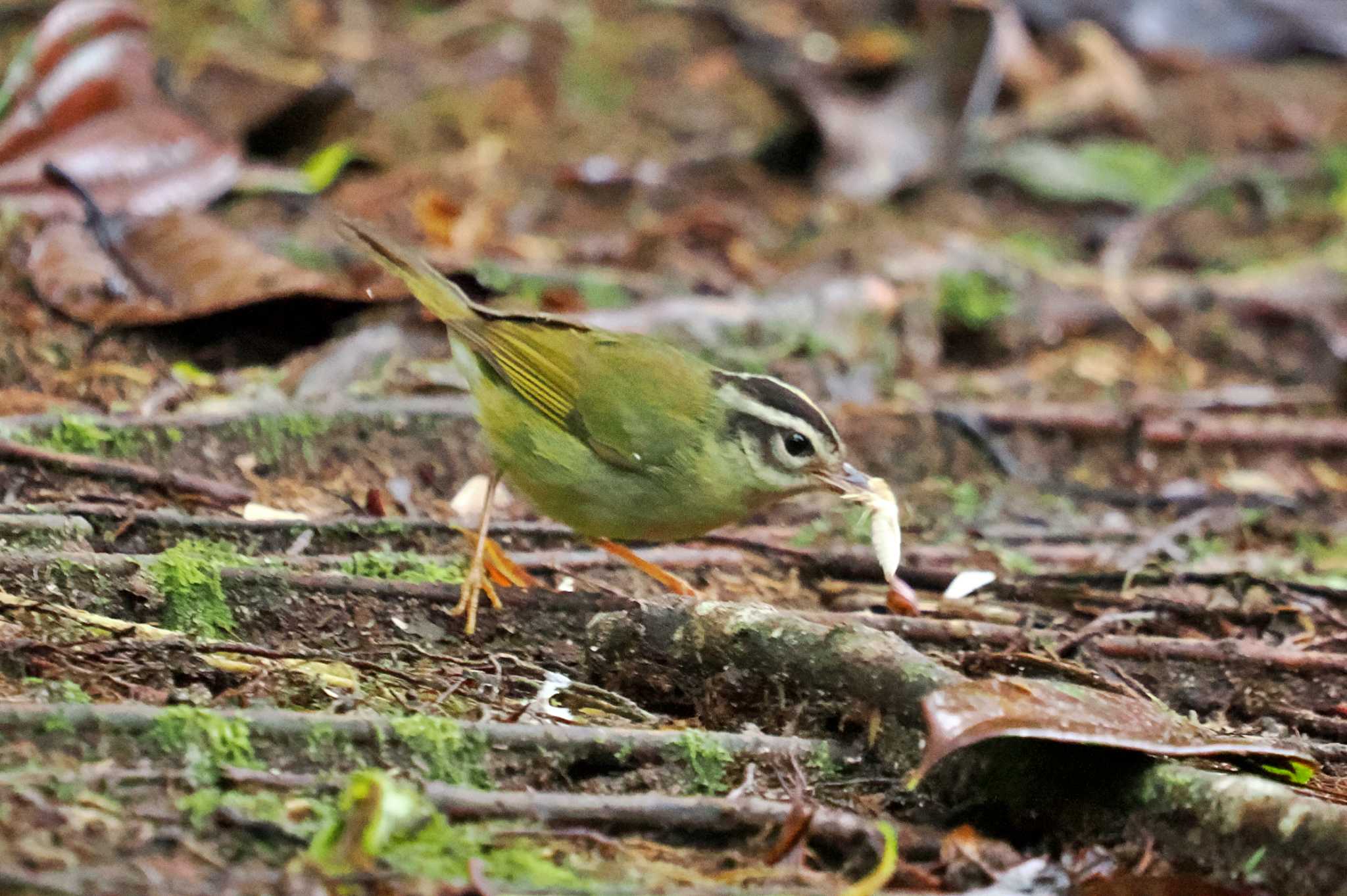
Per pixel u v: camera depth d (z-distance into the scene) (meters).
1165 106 21.06
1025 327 15.39
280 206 15.20
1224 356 15.59
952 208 18.14
